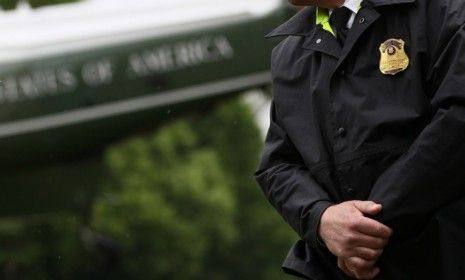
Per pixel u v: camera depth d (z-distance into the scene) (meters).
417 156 6.62
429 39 6.82
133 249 41.22
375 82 6.88
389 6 6.89
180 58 21.16
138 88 21.36
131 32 21.33
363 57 6.93
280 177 7.27
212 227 43.62
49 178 22.56
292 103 7.23
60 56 21.53
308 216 6.99
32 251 30.64
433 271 6.82
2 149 21.88
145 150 42.78
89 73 21.53
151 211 41.47
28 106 21.73
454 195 6.64
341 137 6.95
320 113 7.06
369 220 6.70
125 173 42.03
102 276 28.94
